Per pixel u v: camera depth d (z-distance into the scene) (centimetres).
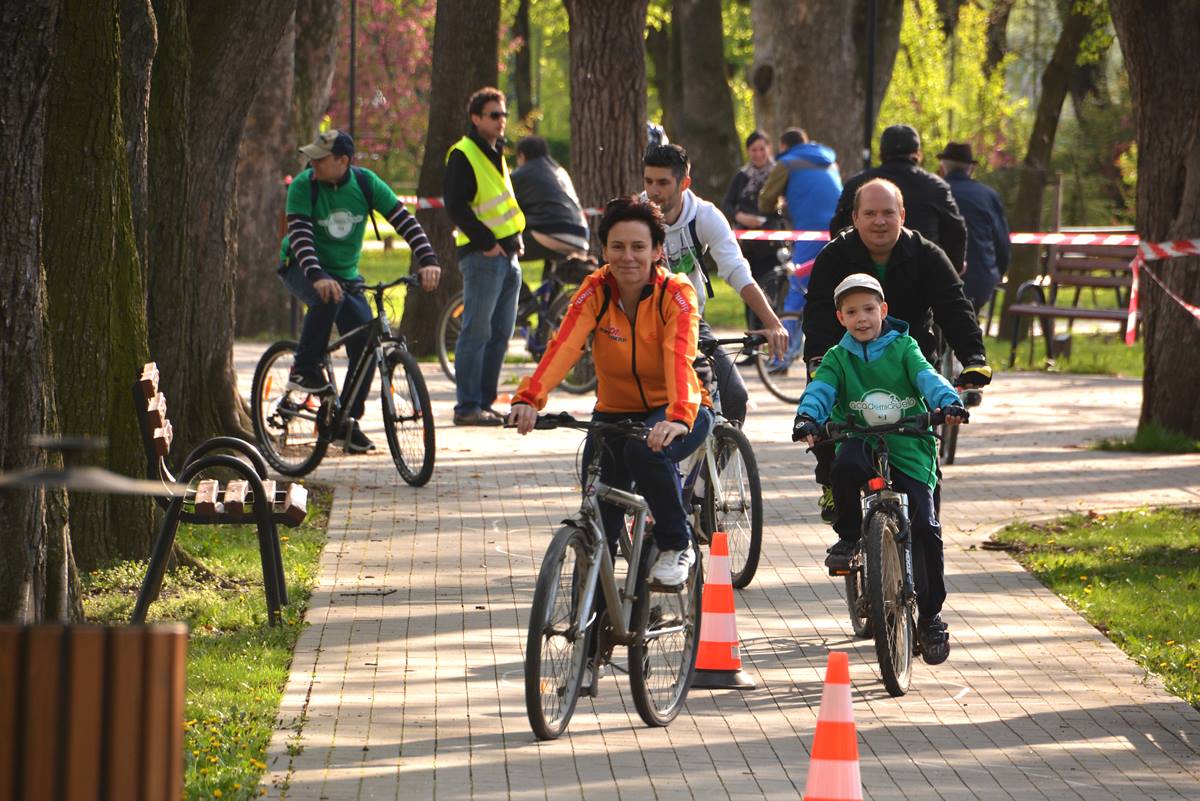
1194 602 1734
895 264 1555
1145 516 2202
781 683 1461
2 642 656
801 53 5488
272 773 1174
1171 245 2791
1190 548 1998
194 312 2336
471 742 1262
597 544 1266
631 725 1327
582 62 3734
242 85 2309
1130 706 1392
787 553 1991
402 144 9162
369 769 1189
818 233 3691
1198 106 2725
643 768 1210
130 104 1970
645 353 1309
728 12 10388
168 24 2109
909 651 1441
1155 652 1548
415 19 9181
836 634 1631
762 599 1770
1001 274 3253
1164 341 2839
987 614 1705
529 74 10719
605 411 1344
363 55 8844
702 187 7862
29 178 1208
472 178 2838
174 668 669
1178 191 2800
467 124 4222
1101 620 1678
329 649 1527
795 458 2669
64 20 1709
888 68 5619
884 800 1152
